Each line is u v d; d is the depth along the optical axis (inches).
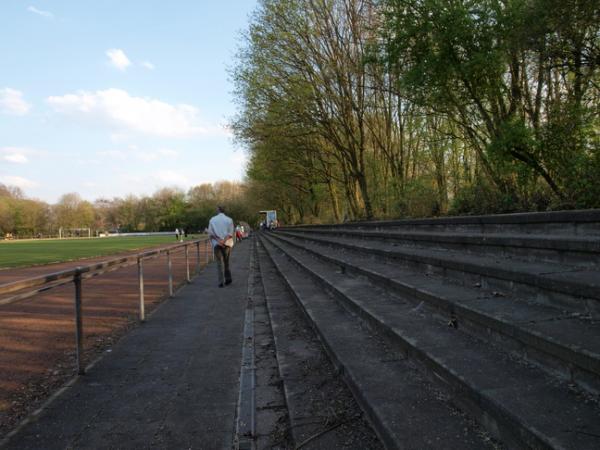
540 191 330.6
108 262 236.5
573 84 418.0
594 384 99.7
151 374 193.5
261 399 162.4
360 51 764.6
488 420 103.7
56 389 176.7
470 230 309.4
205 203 4980.3
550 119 383.2
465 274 204.8
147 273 637.9
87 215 5374.0
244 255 983.6
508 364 124.5
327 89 816.9
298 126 912.9
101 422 145.7
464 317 158.4
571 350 104.0
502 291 175.6
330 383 163.8
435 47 446.3
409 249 331.9
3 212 4835.1
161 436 135.6
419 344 148.0
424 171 731.4
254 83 861.2
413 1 432.5
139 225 5438.0
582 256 165.9
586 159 305.4
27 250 1498.5
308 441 122.7
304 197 1835.6
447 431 105.7
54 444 131.3
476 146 486.6
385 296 240.4
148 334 266.7
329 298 294.4
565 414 92.4
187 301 382.6
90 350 233.0
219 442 131.3
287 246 919.7
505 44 400.8
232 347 235.0
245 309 341.1
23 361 213.0
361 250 395.5
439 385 130.2
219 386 177.6
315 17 797.2
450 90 463.2
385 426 110.0
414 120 673.6
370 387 135.3
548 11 353.1
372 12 717.3
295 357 199.3
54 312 341.1
